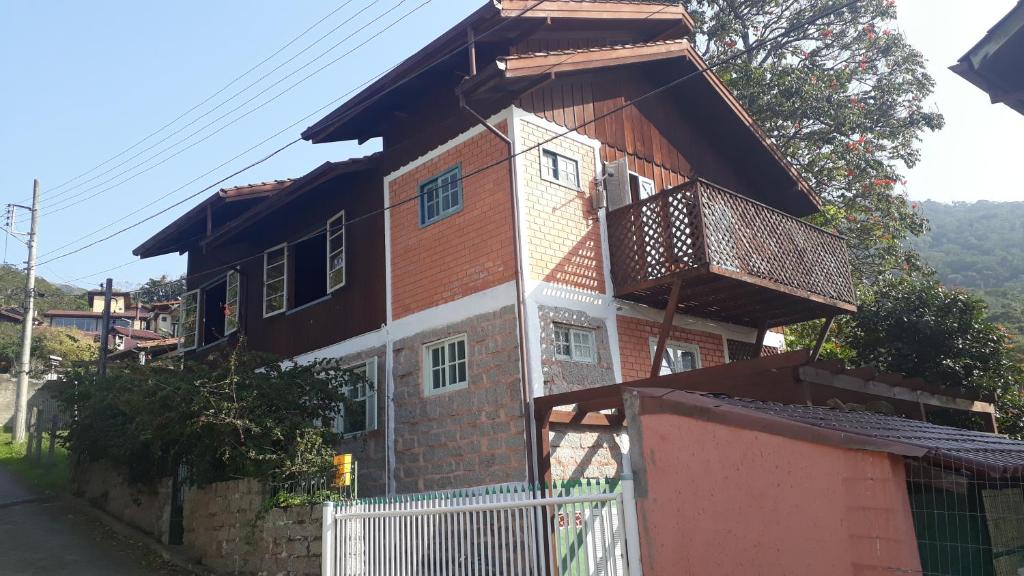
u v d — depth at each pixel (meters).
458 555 7.25
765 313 12.99
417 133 12.62
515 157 10.71
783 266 11.57
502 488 7.87
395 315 12.15
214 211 16.17
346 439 12.41
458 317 11.05
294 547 9.12
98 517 14.09
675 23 12.88
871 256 21.20
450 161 11.76
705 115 14.30
